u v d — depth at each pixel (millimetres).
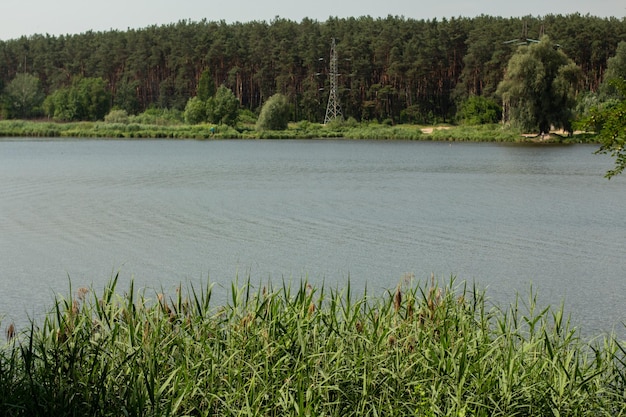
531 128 93438
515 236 25969
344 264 20891
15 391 6742
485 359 7633
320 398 6941
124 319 7855
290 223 28953
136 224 28359
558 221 29922
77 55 173375
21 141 105750
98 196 38062
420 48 141250
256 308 8086
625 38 134125
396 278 19141
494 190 42688
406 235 26062
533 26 141625
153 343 7273
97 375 6895
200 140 114250
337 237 25500
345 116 147375
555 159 69562
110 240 24609
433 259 21719
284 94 149250
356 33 157375
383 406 6984
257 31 164625
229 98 130500
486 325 8703
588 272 19891
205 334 7520
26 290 17500
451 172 55781
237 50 155125
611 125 7387
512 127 96188
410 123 144125
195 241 24484
